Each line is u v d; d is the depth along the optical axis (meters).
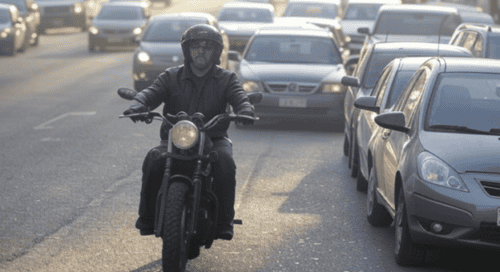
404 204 6.30
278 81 14.95
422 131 6.50
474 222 5.83
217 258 6.58
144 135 13.84
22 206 8.40
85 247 6.86
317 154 12.37
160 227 5.35
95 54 32.34
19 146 12.47
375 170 7.84
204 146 5.80
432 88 6.89
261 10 28.36
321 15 30.72
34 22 35.91
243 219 8.01
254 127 15.55
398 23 19.34
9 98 19.20
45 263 6.36
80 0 44.91
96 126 14.86
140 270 6.22
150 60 19.36
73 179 9.90
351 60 16.12
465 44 14.71
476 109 6.63
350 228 7.73
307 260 6.57
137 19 33.31
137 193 9.13
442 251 6.86
